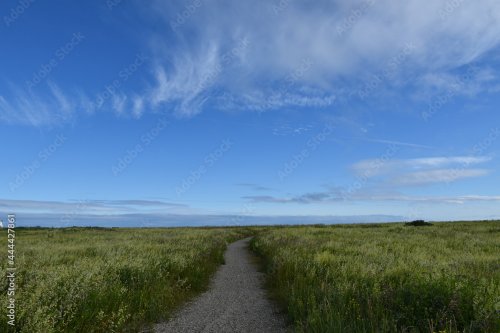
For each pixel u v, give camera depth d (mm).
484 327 5574
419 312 6551
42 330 5828
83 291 7805
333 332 6168
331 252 18188
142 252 17438
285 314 9023
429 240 25938
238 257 24203
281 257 15883
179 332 7586
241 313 9211
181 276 12805
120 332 7242
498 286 7344
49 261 13375
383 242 23734
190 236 35219
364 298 7707
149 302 8953
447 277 8062
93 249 18625
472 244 22641
